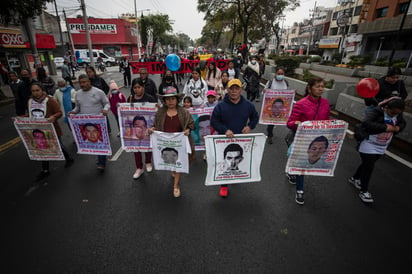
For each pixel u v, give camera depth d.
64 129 6.41
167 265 2.27
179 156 3.18
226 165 3.12
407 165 4.20
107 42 42.50
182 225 2.80
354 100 6.21
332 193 3.45
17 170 4.18
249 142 3.07
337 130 2.92
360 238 2.61
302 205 3.19
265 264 2.28
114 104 5.40
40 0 8.57
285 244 2.53
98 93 3.91
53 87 6.93
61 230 2.74
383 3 22.83
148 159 4.05
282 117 5.48
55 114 3.69
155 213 3.02
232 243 2.53
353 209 3.10
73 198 3.35
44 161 3.93
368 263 2.30
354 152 4.85
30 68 17.34
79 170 4.16
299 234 2.67
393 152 4.70
